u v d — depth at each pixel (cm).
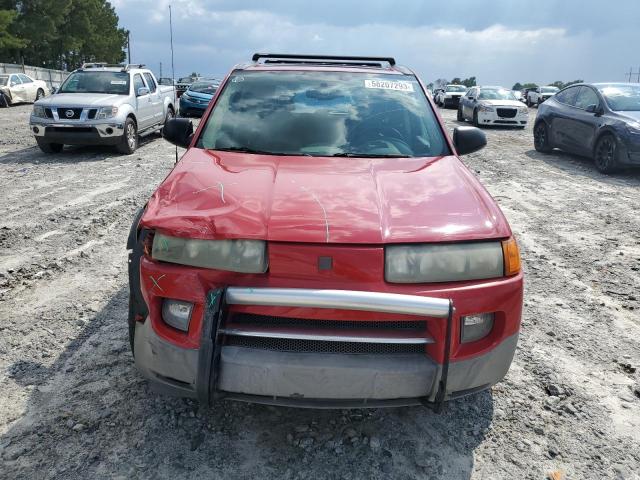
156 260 229
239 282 217
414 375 213
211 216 229
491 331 231
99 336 340
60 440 246
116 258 481
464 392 229
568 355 335
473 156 1132
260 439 252
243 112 351
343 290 208
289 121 344
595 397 292
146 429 255
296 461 239
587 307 404
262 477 229
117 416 263
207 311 209
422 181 275
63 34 5703
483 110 1788
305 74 387
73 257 478
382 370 211
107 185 780
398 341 212
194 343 219
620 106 960
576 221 635
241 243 219
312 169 286
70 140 1015
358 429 261
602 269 481
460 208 246
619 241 561
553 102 1153
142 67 1259
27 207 648
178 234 224
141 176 851
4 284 416
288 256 216
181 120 373
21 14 4903
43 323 356
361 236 219
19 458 234
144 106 1165
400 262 218
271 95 365
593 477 235
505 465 241
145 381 292
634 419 274
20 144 1195
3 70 3634
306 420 266
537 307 402
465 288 220
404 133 341
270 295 204
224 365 212
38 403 272
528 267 483
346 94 368
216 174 273
